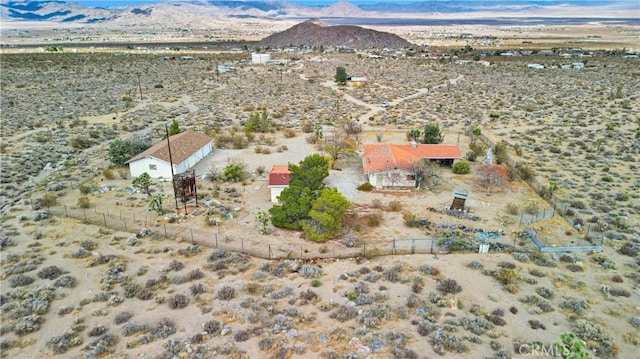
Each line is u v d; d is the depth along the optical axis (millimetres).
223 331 26875
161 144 57812
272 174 48250
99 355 24891
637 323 27625
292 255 36500
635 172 56344
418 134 70500
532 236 39062
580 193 49406
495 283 32094
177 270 33844
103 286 31422
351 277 32969
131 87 127000
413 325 27562
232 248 37469
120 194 48781
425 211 45156
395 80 145125
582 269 34188
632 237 39250
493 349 25422
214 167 58000
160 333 26656
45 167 59375
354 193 49938
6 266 34219
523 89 121875
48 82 130625
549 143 69812
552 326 27578
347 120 85812
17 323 27516
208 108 99688
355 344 25703
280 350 25078
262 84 136375
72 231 40031
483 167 53875
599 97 107625
